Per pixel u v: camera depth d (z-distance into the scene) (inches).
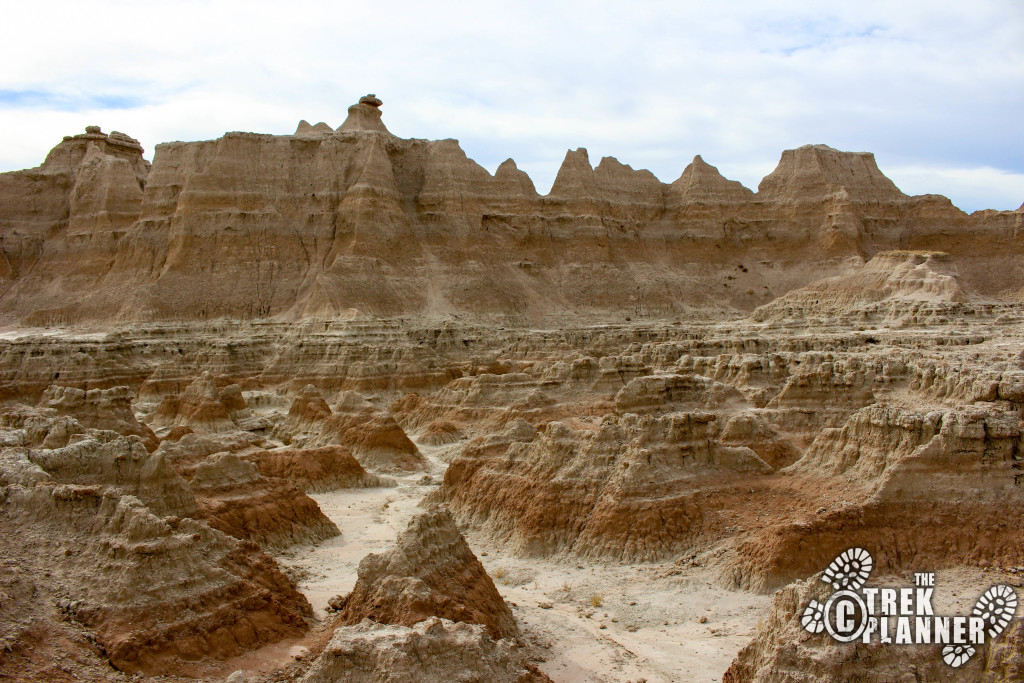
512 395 3700.8
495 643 1084.5
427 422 3782.0
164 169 7106.3
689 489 1812.3
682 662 1267.2
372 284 6274.6
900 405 2593.5
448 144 7706.7
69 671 1052.5
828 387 2778.1
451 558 1352.1
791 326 5049.2
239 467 1987.0
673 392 2847.0
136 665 1104.2
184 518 1475.1
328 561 1798.7
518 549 1831.9
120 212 7337.6
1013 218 7519.7
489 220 7559.1
